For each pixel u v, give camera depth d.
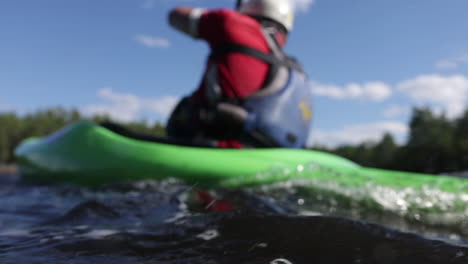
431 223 1.41
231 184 1.88
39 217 1.31
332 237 0.80
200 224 0.93
